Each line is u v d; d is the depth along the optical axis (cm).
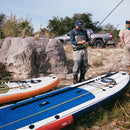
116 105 321
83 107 266
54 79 444
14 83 403
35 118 233
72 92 329
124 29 452
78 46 418
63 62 609
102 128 263
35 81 424
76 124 268
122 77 413
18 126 212
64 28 1756
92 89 341
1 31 759
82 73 457
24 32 773
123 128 260
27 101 286
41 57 561
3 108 265
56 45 605
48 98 303
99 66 688
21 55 514
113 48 1059
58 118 233
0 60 554
